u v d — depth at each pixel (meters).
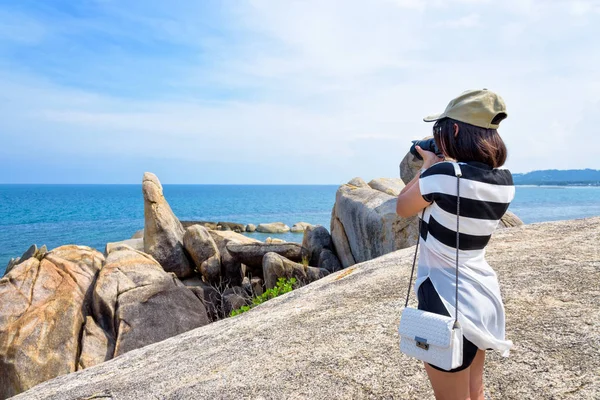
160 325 9.14
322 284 6.68
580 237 6.45
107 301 9.21
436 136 2.40
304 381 3.62
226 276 14.11
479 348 2.22
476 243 2.25
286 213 70.62
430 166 2.34
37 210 76.31
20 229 45.75
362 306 5.05
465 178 2.17
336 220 15.09
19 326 8.23
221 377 3.96
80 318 8.94
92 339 8.55
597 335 3.56
